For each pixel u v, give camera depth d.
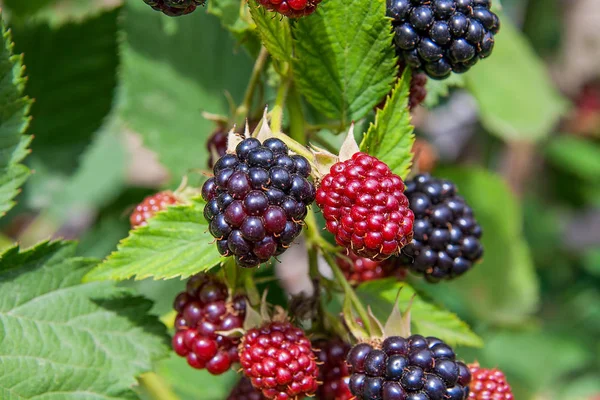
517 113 0.48
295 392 0.33
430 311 0.36
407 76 0.34
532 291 0.51
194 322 0.35
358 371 0.33
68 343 0.35
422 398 0.32
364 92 0.35
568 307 0.67
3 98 0.35
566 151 0.66
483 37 0.34
